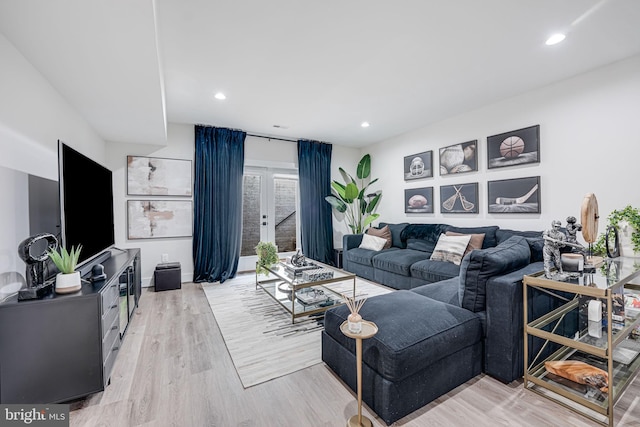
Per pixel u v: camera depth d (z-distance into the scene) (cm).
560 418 146
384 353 144
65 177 187
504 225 348
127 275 254
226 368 197
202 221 430
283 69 269
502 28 210
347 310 190
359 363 141
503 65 264
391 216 520
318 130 471
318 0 180
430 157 439
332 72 275
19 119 178
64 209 184
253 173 502
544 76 286
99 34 160
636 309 192
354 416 148
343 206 517
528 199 322
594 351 146
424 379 153
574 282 159
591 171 276
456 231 374
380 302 193
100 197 265
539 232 297
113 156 388
